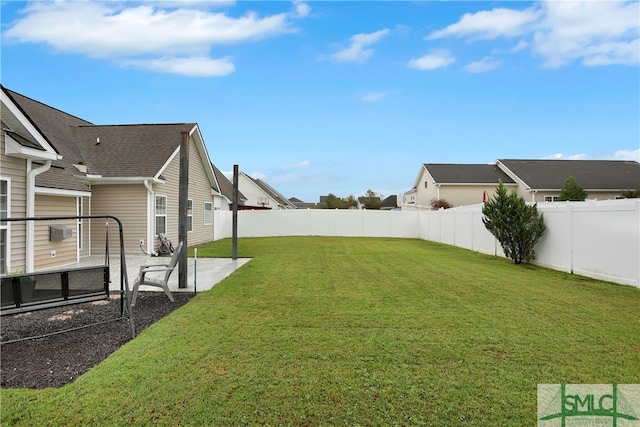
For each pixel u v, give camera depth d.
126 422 2.52
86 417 2.58
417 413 2.63
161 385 3.02
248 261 10.77
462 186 30.14
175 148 13.93
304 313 5.11
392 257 11.62
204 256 12.04
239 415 2.61
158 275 8.62
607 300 5.80
